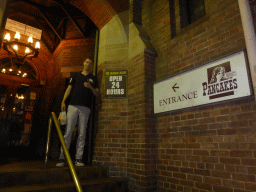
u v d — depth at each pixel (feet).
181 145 8.11
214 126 7.04
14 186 7.14
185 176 7.69
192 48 8.62
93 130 11.55
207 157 7.06
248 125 6.10
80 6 13.99
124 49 11.82
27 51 19.35
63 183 7.84
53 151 16.87
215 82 7.10
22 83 21.26
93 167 9.35
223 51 7.32
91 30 19.26
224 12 7.59
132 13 12.28
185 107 8.05
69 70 18.51
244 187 5.88
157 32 10.92
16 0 19.22
